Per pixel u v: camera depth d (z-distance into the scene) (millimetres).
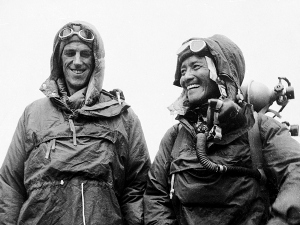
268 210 6297
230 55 6699
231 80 6551
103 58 7074
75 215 6309
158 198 6590
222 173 6195
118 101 6965
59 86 7059
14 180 6797
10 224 6574
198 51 6652
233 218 6133
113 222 6430
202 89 6652
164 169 6684
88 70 7059
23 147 6828
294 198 5957
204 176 6238
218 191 6176
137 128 6988
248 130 6371
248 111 6422
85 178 6457
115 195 6625
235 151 6305
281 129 6438
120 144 6773
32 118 6852
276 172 6230
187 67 6727
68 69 7020
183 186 6293
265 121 6492
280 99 7086
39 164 6547
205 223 6160
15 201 6688
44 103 6973
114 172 6648
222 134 6367
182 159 6410
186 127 6570
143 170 6891
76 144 6582
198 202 6211
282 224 5934
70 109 6848
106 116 6785
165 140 6844
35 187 6465
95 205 6375
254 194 6211
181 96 6832
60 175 6445
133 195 6789
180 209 6340
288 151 6250
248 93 6996
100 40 7086
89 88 6961
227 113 6238
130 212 6684
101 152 6594
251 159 6336
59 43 7082
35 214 6383
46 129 6715
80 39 7020
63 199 6375
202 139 6281
